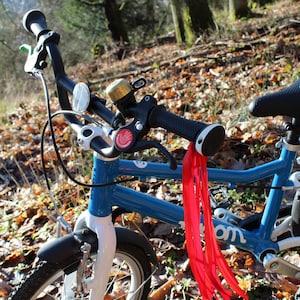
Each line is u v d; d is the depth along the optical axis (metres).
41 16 1.64
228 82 4.71
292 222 1.87
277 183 1.77
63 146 3.98
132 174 1.56
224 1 12.66
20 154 3.98
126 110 1.28
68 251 1.53
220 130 1.20
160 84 5.39
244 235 1.84
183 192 1.38
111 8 13.09
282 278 2.16
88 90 1.38
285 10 9.49
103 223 1.54
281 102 1.50
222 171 1.71
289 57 5.05
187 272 2.27
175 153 3.36
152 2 15.01
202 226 1.77
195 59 6.04
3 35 14.31
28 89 7.54
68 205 3.01
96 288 1.54
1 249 2.70
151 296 2.14
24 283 1.58
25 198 3.22
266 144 3.18
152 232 2.57
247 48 6.04
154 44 11.68
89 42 14.70
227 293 1.59
